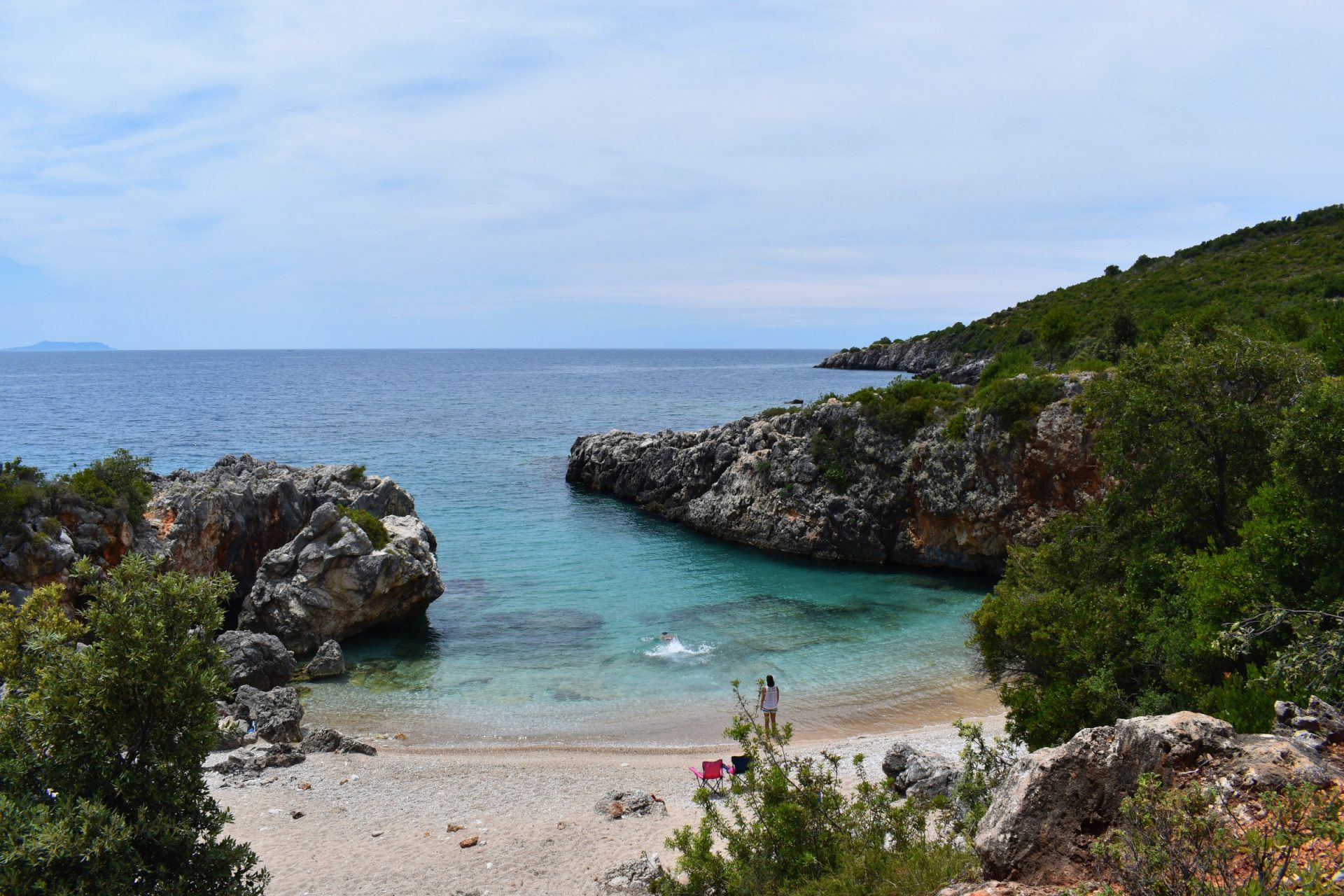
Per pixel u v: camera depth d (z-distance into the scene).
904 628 38.47
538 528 59.59
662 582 46.72
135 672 11.23
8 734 11.20
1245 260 99.25
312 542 36.16
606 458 72.69
